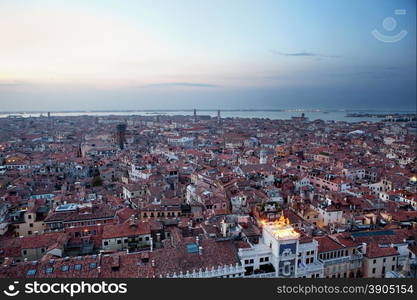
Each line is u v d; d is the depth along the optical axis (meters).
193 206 125.38
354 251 87.00
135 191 159.12
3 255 86.44
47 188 173.88
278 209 120.25
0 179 183.62
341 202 129.88
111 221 112.19
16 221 116.69
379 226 112.06
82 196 143.25
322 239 88.00
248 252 78.19
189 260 75.56
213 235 88.00
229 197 141.88
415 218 114.62
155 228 101.44
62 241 90.00
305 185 168.62
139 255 76.81
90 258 74.88
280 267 77.56
